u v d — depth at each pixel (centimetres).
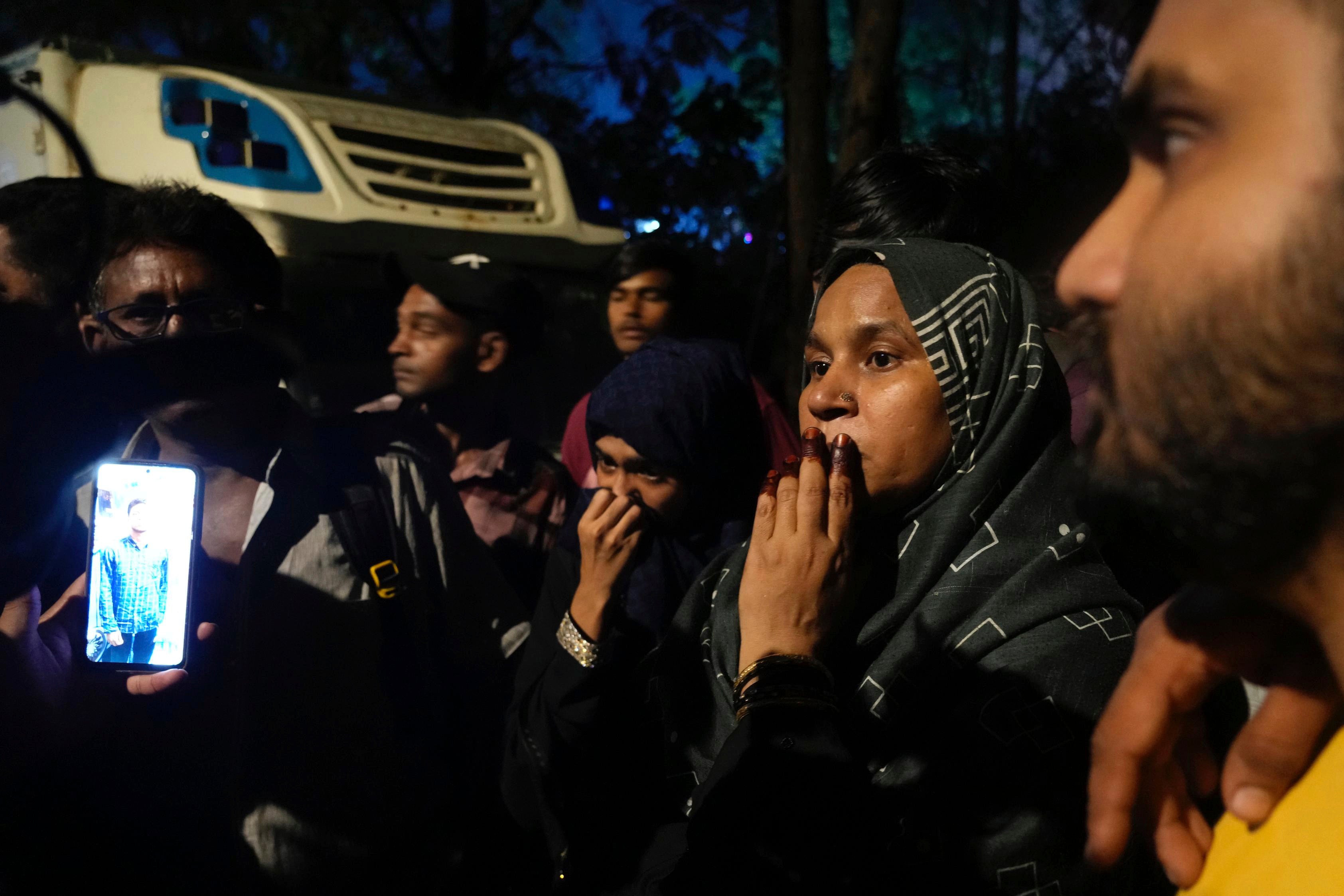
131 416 189
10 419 125
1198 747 67
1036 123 938
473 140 427
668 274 389
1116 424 52
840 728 121
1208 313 44
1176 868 65
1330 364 42
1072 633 124
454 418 325
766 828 115
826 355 140
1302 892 53
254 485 204
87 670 164
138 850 185
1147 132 51
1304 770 58
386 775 196
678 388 213
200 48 999
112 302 180
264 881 186
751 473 227
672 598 210
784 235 771
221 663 192
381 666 200
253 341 194
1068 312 58
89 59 364
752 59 1063
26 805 178
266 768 188
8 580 127
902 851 118
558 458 411
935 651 127
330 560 197
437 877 203
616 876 153
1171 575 151
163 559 166
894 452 131
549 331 421
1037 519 133
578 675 165
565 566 197
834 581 128
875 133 471
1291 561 48
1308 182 42
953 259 136
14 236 174
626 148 995
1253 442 44
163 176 349
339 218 360
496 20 1144
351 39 1198
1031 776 116
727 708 141
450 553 214
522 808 172
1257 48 44
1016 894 113
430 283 321
